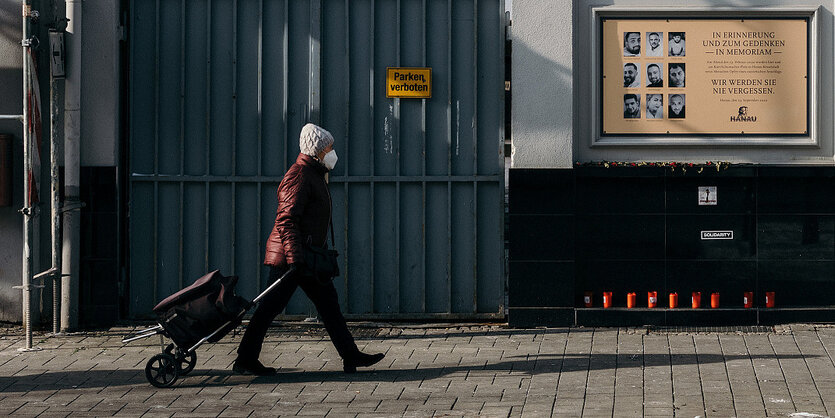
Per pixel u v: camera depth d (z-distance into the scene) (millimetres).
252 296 11070
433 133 10922
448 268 10953
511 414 7453
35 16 10219
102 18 10664
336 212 10984
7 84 10750
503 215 10891
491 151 10891
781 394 7906
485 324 10891
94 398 8023
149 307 11078
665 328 10539
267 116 11000
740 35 10562
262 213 11039
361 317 11008
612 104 10641
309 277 8656
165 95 10984
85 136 10711
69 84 10516
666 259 10672
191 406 7773
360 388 8281
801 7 10500
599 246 10711
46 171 10828
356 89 10953
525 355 9406
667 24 10578
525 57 10531
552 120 10531
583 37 10648
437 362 9188
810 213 10594
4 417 7488
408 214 10961
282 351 9711
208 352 9680
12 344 10078
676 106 10602
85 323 10797
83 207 10711
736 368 8773
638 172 10602
